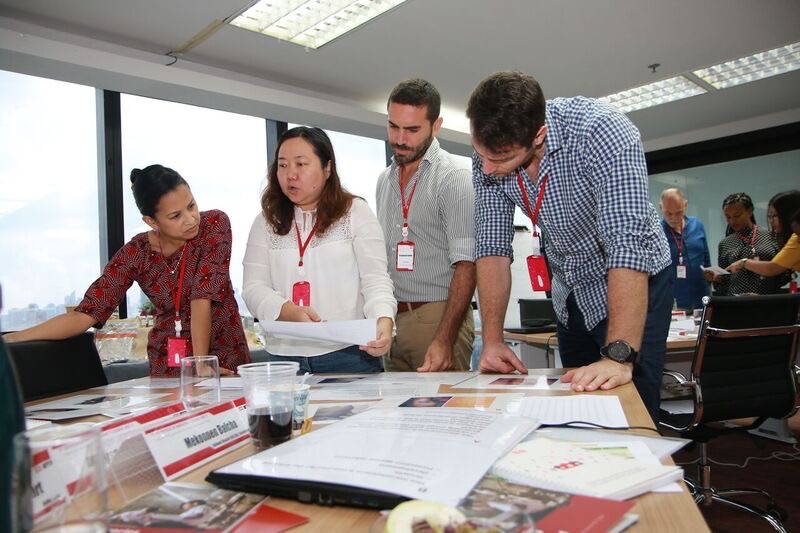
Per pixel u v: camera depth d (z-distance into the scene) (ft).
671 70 15.11
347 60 13.99
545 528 1.53
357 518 1.75
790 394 7.13
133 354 10.85
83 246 13.12
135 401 4.05
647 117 18.81
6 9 10.83
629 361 3.80
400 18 11.96
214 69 13.84
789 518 7.51
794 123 18.22
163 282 5.94
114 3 10.79
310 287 5.49
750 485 8.73
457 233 6.31
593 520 1.57
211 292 5.74
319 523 1.73
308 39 13.03
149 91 13.43
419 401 3.39
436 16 11.91
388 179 7.50
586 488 1.78
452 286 6.19
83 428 1.59
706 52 14.05
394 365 7.32
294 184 5.33
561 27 12.55
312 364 5.56
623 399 3.24
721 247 14.39
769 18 12.46
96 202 13.37
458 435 2.30
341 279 5.50
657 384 4.57
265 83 14.74
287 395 2.62
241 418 2.79
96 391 4.71
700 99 17.26
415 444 2.18
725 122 19.53
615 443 2.28
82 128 13.19
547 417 2.79
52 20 11.31
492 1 11.35
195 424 2.48
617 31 12.82
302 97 15.43
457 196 6.44
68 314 5.56
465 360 6.99
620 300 4.01
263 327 4.83
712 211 20.44
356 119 16.57
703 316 6.51
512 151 4.18
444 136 18.61
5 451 1.39
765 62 15.15
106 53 12.10
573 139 4.54
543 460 2.05
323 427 2.68
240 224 15.53
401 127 6.52
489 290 5.22
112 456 2.01
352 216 5.57
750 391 6.90
